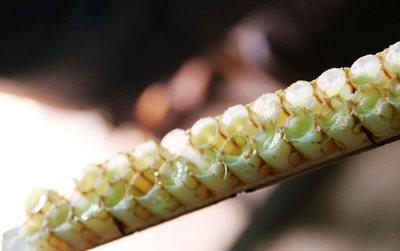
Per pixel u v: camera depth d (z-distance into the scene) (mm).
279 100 75
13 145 125
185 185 78
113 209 79
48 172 121
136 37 125
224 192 78
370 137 74
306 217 97
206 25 117
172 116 124
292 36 109
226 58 115
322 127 74
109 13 127
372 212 94
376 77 72
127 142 126
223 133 76
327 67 111
